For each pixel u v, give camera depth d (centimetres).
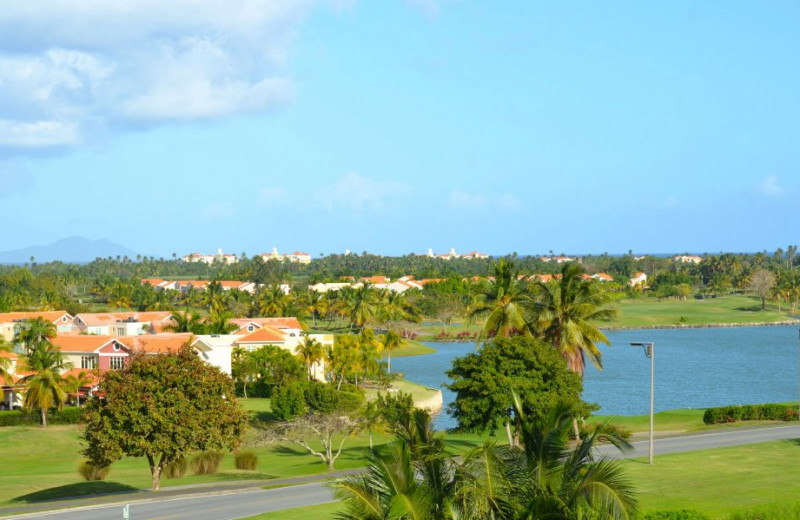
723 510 3656
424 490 2328
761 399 11738
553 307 7081
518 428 2702
